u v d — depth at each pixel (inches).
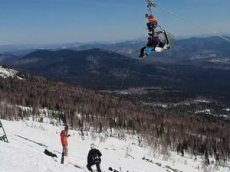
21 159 1193.4
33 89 6555.1
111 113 5172.2
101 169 1413.6
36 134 2113.7
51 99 5541.3
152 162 2226.9
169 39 768.9
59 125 3449.8
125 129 4143.7
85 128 3361.2
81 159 1531.7
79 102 5925.2
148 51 771.4
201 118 7470.5
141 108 6914.4
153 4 768.3
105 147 2389.3
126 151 2399.1
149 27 770.8
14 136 1748.3
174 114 6934.1
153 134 3914.9
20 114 3484.3
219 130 5482.3
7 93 5295.3
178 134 4281.5
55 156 1405.0
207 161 3088.1
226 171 2962.6
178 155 3225.9
